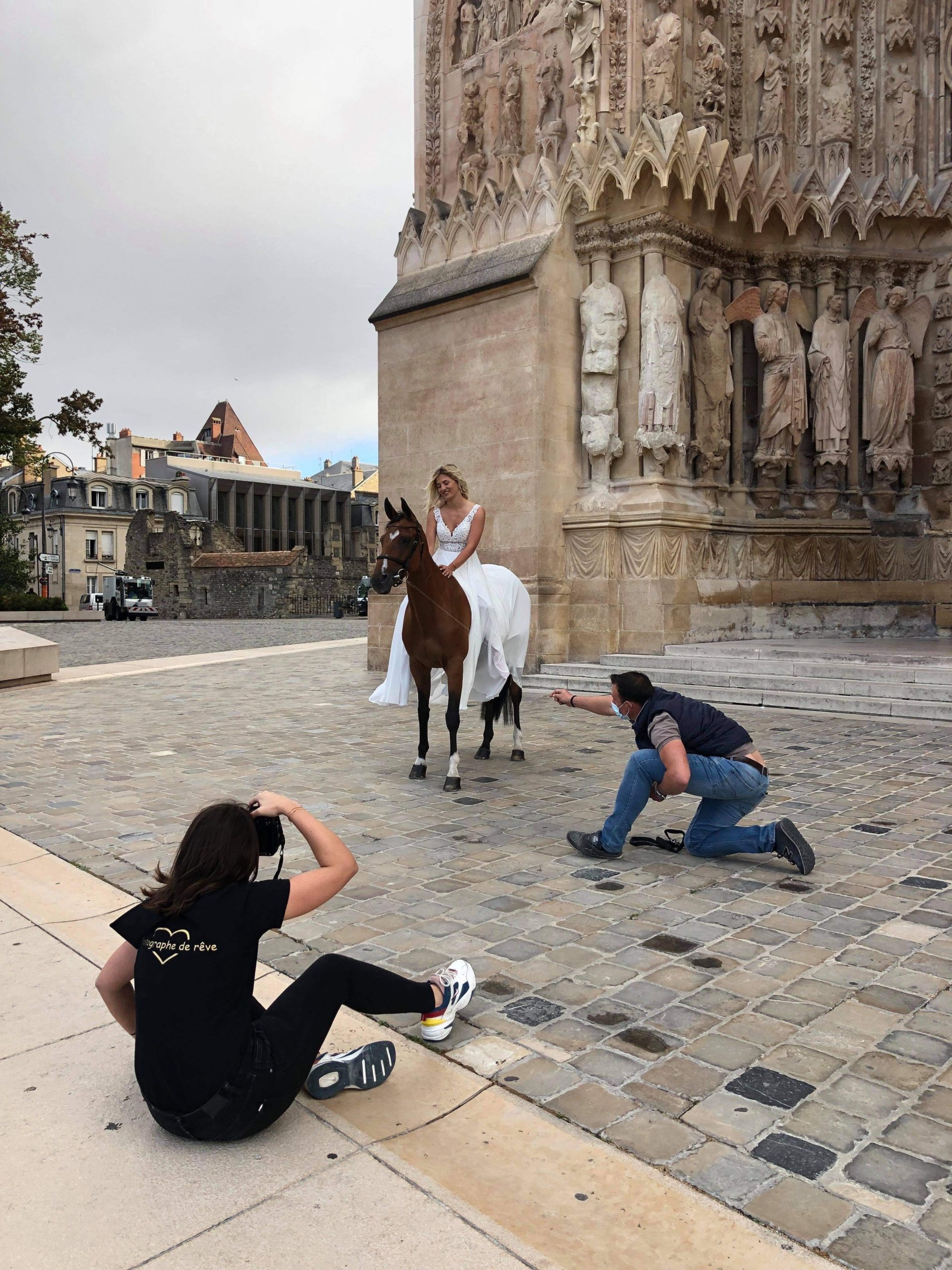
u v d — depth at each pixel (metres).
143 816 6.20
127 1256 2.07
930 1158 2.46
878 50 15.48
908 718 10.01
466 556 7.29
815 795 6.64
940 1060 2.98
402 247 15.80
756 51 15.18
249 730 10.04
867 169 15.54
